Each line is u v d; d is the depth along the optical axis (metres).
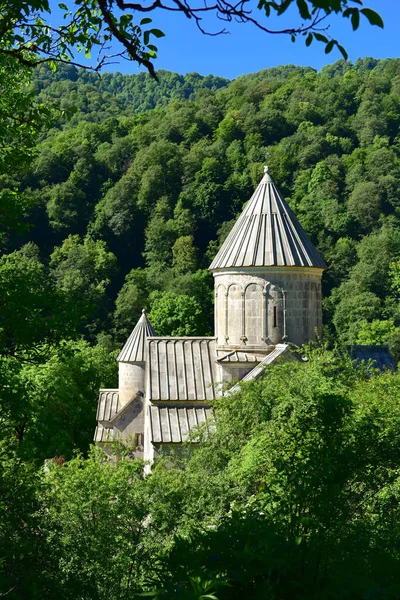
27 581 19.28
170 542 25.28
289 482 13.66
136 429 54.88
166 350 42.56
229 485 28.27
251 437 30.16
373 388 28.48
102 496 26.98
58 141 159.75
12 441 23.52
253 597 10.65
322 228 125.50
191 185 136.00
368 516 16.62
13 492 21.05
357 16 8.50
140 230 133.75
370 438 15.88
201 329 101.12
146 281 117.00
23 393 21.14
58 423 60.22
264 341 41.03
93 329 108.19
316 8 8.88
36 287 20.92
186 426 39.62
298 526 13.04
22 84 22.77
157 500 27.73
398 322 103.00
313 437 15.56
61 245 126.38
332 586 10.94
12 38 15.88
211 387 41.06
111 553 26.25
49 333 20.09
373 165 136.25
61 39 16.23
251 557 10.90
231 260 41.41
